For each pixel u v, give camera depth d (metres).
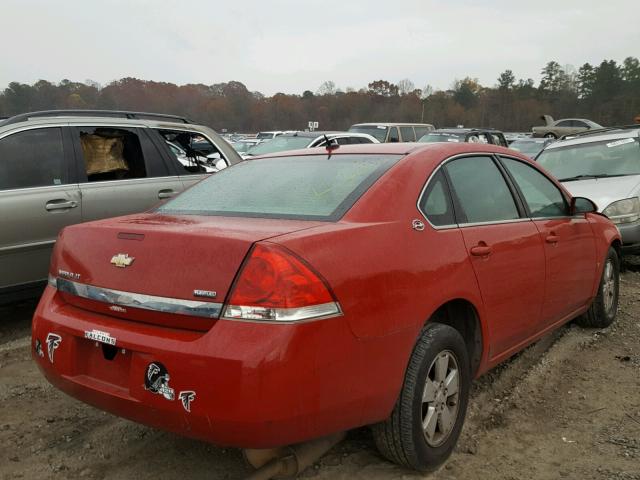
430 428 3.04
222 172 3.95
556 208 4.58
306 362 2.41
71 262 2.95
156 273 2.62
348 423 2.64
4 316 5.71
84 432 3.52
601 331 5.42
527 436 3.55
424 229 3.11
